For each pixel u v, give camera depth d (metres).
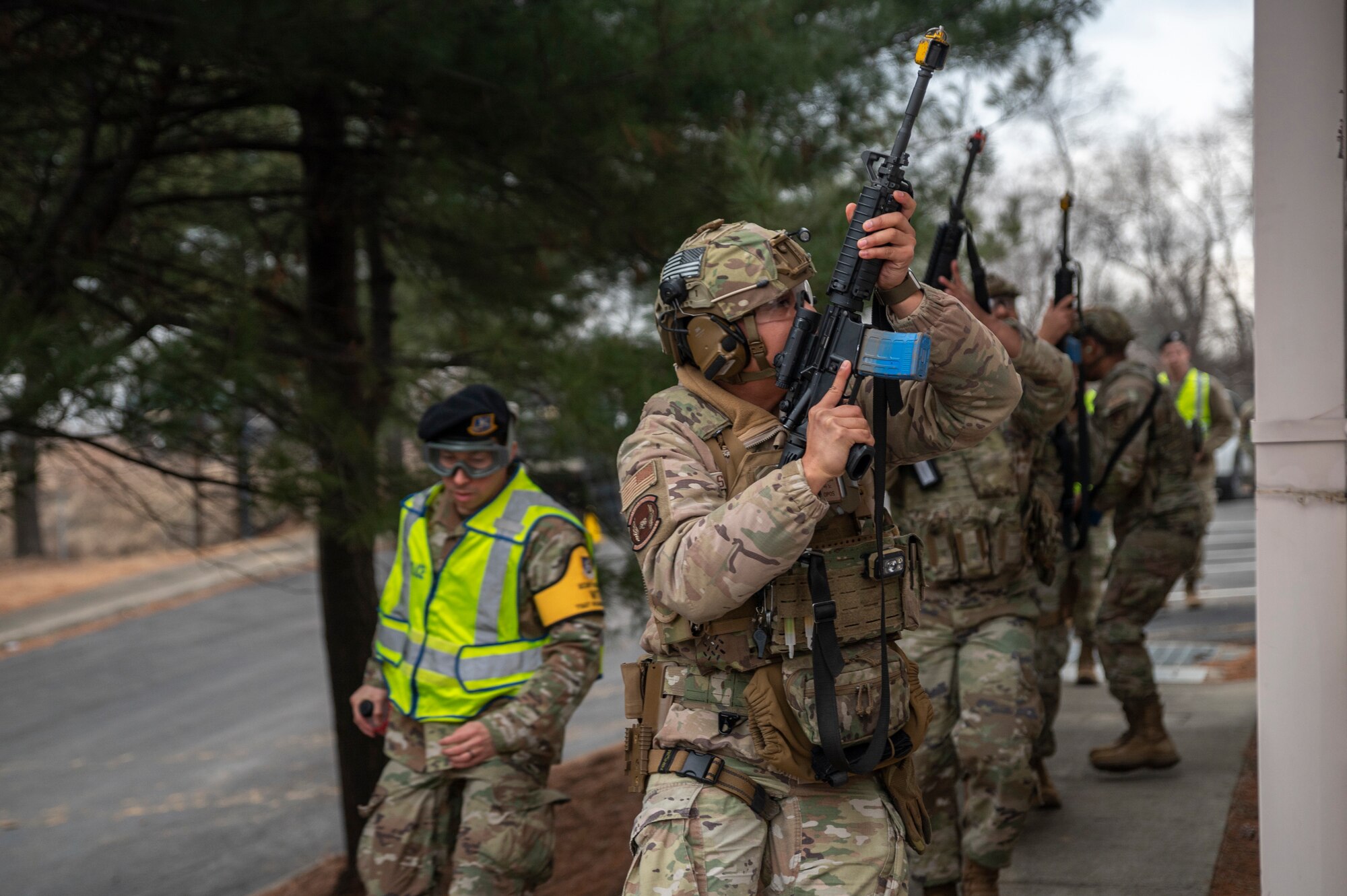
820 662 2.10
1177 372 8.98
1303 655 2.36
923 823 2.29
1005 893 3.71
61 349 3.55
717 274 2.16
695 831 2.14
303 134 5.13
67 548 21.20
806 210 4.07
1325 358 2.33
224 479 4.47
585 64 4.18
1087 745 5.52
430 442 3.40
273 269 5.52
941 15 4.84
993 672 3.52
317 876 6.29
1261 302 2.40
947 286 3.46
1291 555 2.37
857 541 2.18
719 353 2.18
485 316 5.69
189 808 8.02
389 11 3.98
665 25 4.12
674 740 2.22
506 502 3.51
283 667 12.52
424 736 3.46
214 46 3.92
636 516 2.09
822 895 2.10
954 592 3.63
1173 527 4.86
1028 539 3.62
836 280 2.08
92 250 4.66
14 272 4.33
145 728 10.48
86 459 4.57
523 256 5.30
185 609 16.31
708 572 1.93
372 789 5.89
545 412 4.82
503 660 3.41
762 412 2.18
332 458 4.54
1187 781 4.76
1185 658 8.03
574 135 4.41
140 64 4.47
